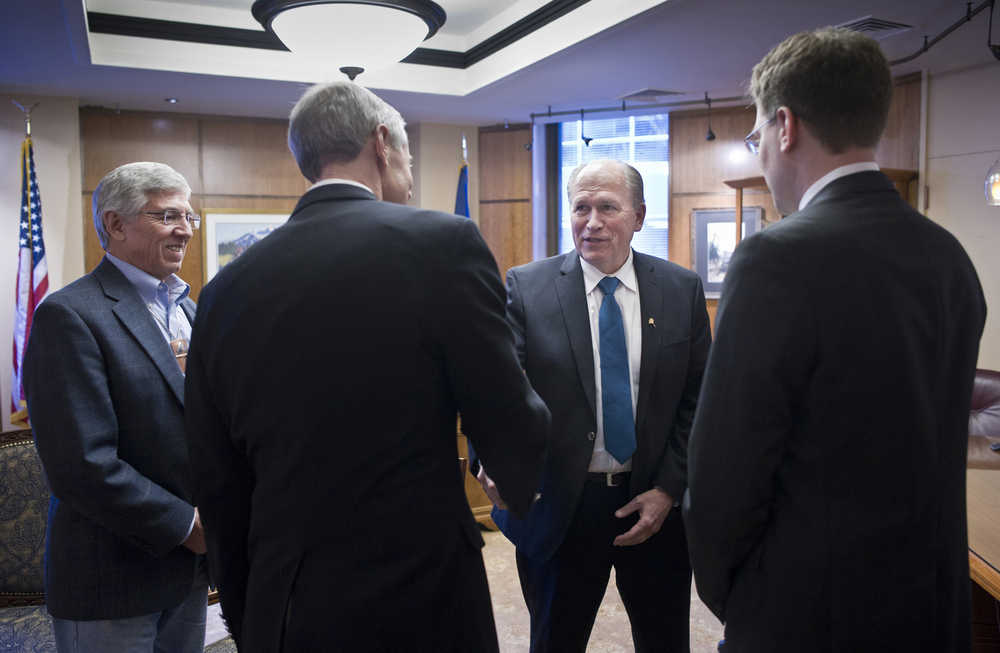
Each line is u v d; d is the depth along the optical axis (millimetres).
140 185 1525
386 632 944
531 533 1714
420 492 977
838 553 945
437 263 978
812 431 960
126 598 1436
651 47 3766
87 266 5129
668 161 5574
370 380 949
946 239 1003
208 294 1067
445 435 1019
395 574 951
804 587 964
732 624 1067
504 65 4434
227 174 5555
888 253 942
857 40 991
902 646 945
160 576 1470
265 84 4559
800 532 971
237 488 1087
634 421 1699
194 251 5473
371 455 950
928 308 945
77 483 1334
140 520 1364
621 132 5801
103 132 5207
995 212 4043
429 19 3113
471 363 986
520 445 1034
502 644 2604
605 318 1741
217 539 1096
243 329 991
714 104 5301
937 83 4312
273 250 1020
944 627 969
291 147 1120
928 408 945
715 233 5336
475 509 3723
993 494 1845
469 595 1022
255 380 976
